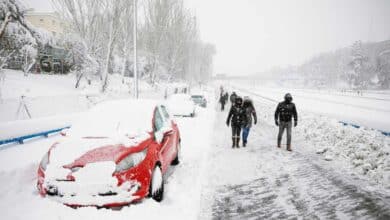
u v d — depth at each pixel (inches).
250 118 324.2
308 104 1246.9
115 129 182.5
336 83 4168.3
